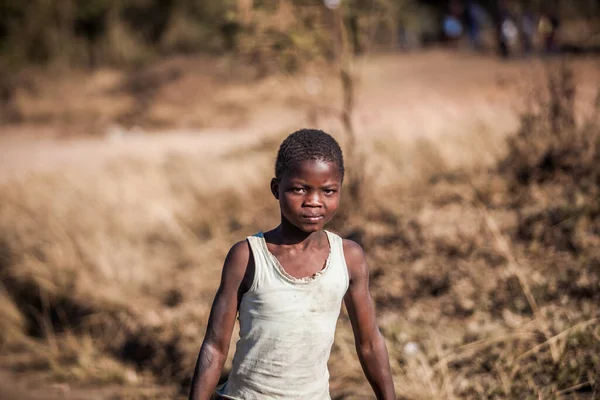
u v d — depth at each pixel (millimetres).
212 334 5664
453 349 9672
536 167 13430
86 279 14180
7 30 49375
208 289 13336
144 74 42250
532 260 11094
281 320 5535
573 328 9086
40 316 13969
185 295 13312
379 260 12359
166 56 51250
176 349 11680
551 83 14039
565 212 11664
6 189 19734
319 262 5656
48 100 40281
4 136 34719
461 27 56125
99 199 18094
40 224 16844
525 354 9094
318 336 5621
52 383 11453
